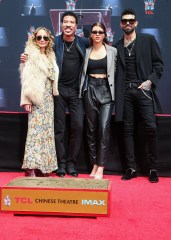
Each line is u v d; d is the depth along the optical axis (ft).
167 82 20.12
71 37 14.49
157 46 14.57
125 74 14.48
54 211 9.73
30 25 20.26
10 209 9.84
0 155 15.96
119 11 19.69
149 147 14.67
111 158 15.76
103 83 14.60
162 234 8.55
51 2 19.99
